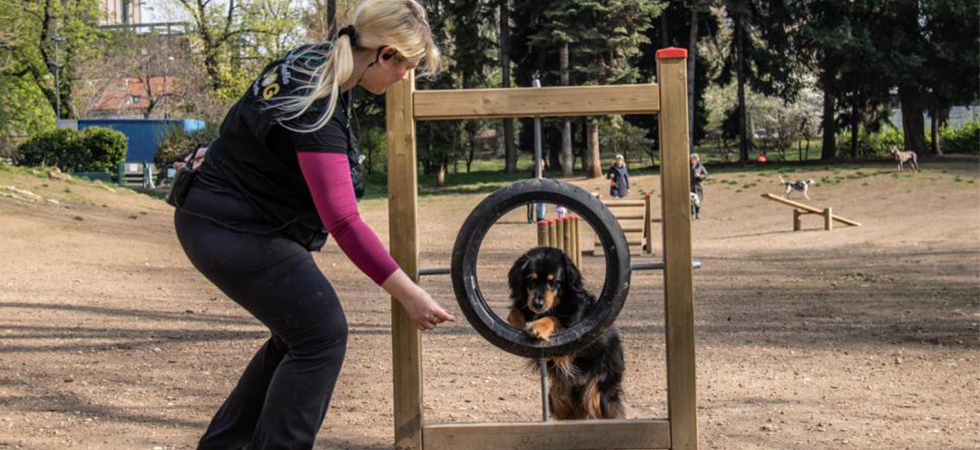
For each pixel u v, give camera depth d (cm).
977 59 3186
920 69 3297
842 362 648
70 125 3756
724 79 3903
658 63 362
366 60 279
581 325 354
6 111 3838
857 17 3466
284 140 266
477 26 3438
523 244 1836
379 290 1112
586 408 420
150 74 4644
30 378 579
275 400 278
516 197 351
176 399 537
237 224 274
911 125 3647
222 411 323
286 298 274
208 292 1054
